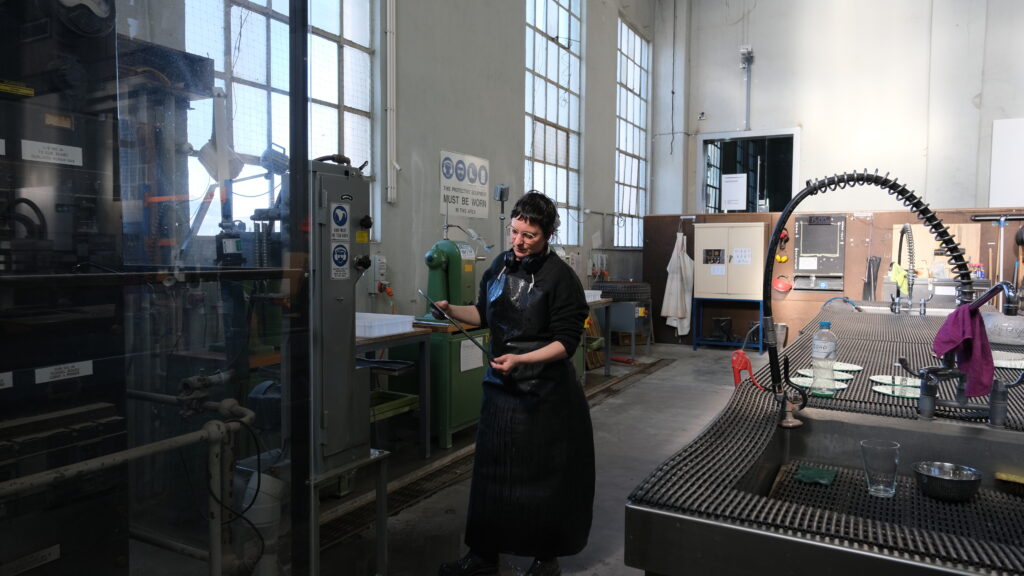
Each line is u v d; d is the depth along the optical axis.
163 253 1.59
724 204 7.48
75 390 1.41
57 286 1.38
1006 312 1.38
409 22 4.30
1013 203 7.31
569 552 2.08
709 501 0.97
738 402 1.62
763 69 8.46
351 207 2.04
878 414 1.49
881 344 2.53
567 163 6.95
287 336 1.80
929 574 0.77
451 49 4.71
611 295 6.79
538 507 2.02
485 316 2.20
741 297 7.13
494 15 5.22
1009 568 0.76
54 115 1.37
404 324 3.37
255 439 1.76
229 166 1.70
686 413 4.61
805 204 8.27
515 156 5.59
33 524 1.37
